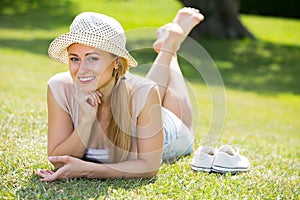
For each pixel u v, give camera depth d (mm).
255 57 30047
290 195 6430
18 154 6961
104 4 41875
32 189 5824
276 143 10914
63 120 6410
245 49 31359
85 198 5613
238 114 15812
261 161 8156
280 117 16422
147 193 5918
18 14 36500
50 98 6379
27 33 30266
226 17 33219
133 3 43281
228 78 25078
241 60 29156
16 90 13070
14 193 5664
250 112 16672
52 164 6539
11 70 17328
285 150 9922
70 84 6426
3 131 8000
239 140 10062
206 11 32625
